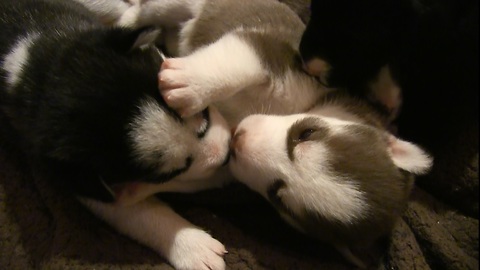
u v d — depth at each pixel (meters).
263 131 0.27
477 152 0.35
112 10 0.35
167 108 0.24
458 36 0.30
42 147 0.24
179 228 0.27
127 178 0.25
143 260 0.27
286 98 0.29
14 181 0.28
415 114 0.33
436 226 0.33
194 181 0.29
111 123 0.23
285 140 0.26
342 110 0.29
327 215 0.26
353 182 0.25
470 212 0.34
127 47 0.25
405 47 0.29
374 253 0.30
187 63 0.26
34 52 0.26
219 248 0.27
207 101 0.26
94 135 0.23
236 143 0.27
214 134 0.27
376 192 0.26
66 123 0.24
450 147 0.35
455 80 0.32
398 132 0.33
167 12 0.35
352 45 0.28
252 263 0.28
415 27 0.28
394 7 0.27
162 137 0.24
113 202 0.26
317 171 0.26
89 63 0.24
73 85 0.24
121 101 0.24
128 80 0.24
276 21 0.32
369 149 0.27
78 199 0.27
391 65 0.29
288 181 0.26
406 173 0.28
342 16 0.27
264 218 0.30
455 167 0.34
